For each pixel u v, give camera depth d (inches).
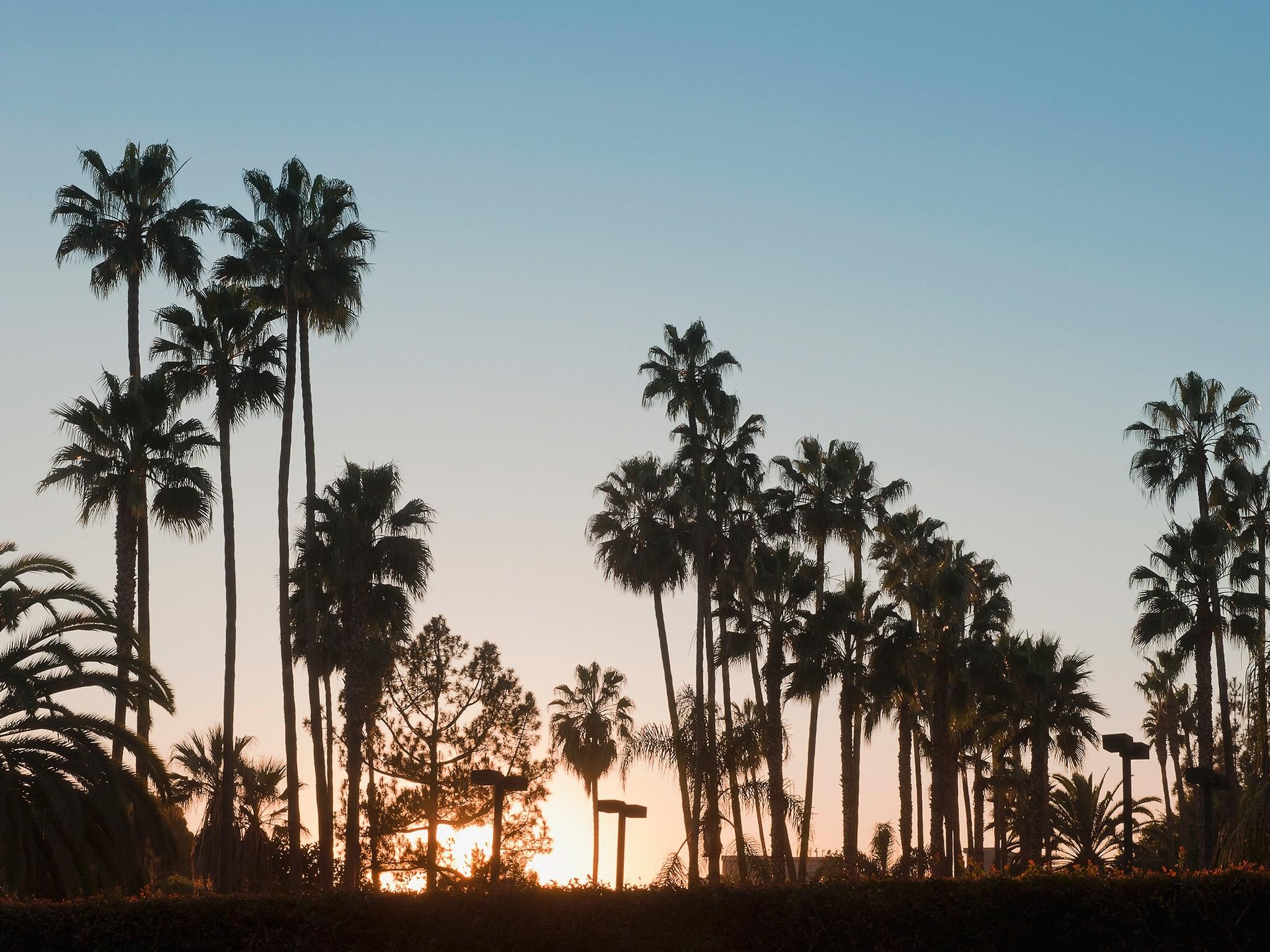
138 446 1574.8
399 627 1686.8
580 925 668.1
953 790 2076.8
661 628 1978.3
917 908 639.8
